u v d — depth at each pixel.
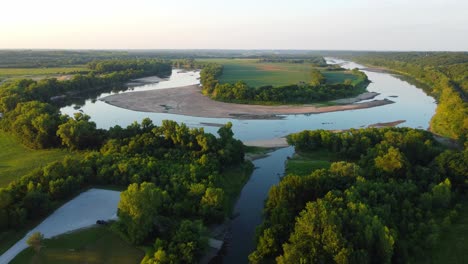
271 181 82.50
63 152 96.38
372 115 153.12
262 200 73.19
